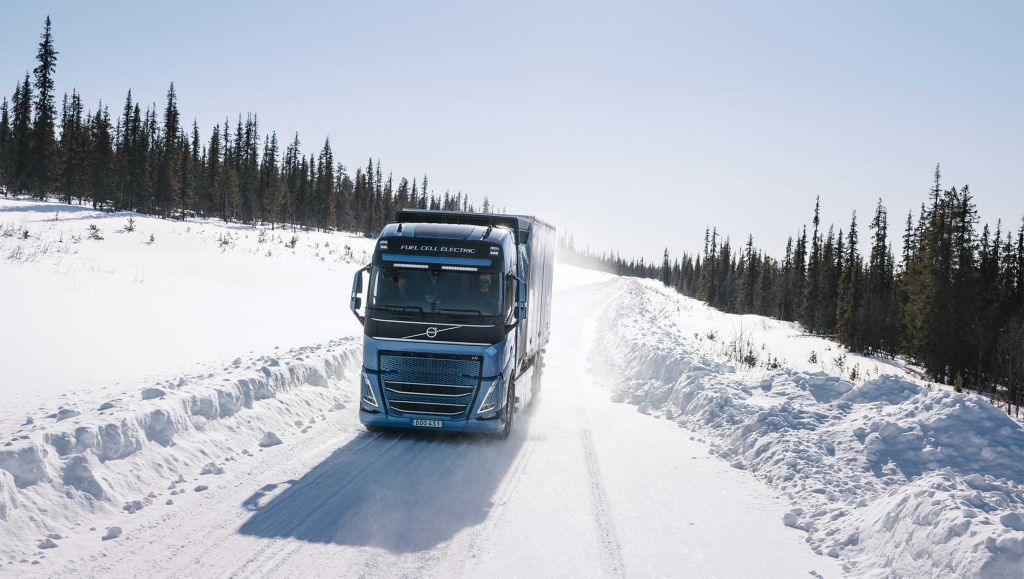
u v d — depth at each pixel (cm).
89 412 779
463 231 1016
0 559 502
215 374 1084
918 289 4150
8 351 1245
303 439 939
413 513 658
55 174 6156
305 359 1264
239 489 707
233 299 2484
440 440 970
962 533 513
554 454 920
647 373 1586
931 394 876
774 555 585
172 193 7138
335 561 535
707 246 12762
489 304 955
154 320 1814
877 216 6669
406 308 952
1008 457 744
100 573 491
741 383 1238
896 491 654
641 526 647
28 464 606
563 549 581
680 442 1012
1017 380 2788
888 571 534
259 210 8900
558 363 2048
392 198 12112
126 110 8012
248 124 10569
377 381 946
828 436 892
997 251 4600
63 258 2506
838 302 5456
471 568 534
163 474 727
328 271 3928
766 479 816
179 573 497
